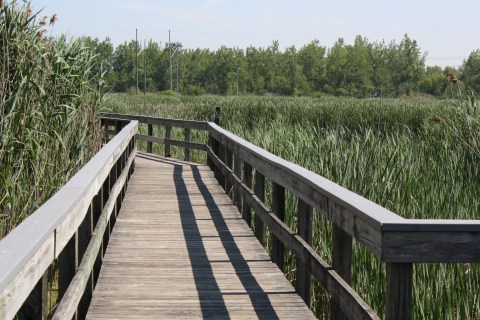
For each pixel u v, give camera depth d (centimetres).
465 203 628
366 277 513
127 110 2436
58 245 308
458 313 432
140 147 1934
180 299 518
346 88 11094
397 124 1669
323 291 560
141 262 631
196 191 1094
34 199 686
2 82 694
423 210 599
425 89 10231
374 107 2027
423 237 275
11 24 738
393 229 275
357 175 676
